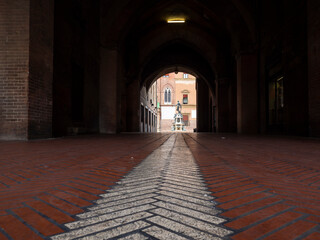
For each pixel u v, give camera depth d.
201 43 20.34
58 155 3.73
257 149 4.71
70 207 1.38
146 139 8.17
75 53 10.94
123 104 19.78
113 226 1.12
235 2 13.79
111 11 14.38
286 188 1.80
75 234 1.04
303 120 9.36
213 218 1.21
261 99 13.83
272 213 1.28
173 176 2.22
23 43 7.18
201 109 28.48
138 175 2.26
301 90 9.46
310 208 1.36
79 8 11.34
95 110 13.73
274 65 12.11
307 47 8.88
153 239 0.98
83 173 2.36
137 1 14.21
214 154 3.88
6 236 1.02
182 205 1.41
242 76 14.30
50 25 8.20
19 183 1.96
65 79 9.92
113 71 14.52
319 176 2.23
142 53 20.67
